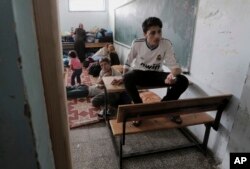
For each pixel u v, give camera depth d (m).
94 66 4.51
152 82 1.93
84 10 6.38
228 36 1.57
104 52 5.02
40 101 0.41
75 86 3.41
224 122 1.67
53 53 0.43
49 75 0.44
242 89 1.35
